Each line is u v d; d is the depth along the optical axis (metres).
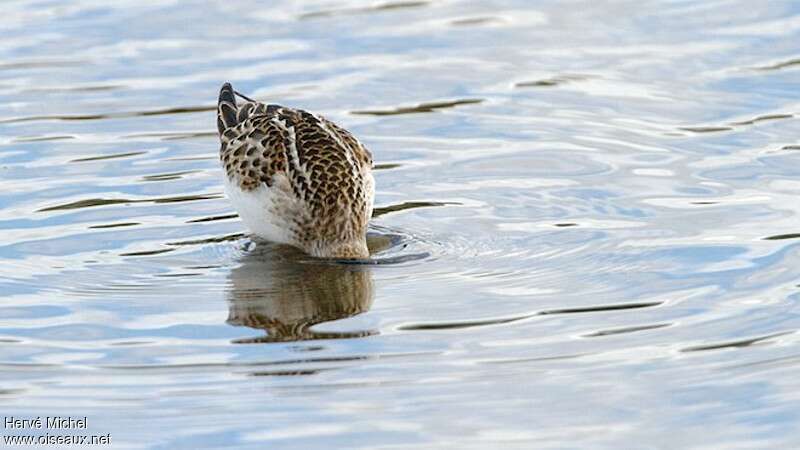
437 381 11.94
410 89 19.56
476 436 11.06
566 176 16.92
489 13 22.22
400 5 22.59
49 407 11.63
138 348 12.71
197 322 13.26
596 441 10.98
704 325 12.91
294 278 14.36
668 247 14.77
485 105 19.08
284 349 12.62
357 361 12.34
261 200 15.32
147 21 21.94
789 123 18.12
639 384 11.82
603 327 12.94
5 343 12.83
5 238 15.30
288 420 11.35
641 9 22.19
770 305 13.29
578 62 20.34
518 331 12.88
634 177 16.78
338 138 15.61
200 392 11.84
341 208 14.99
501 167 17.27
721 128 18.11
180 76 19.97
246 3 22.69
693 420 11.27
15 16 22.12
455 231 15.54
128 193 16.62
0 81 19.84
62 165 17.34
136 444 11.06
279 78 19.84
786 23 21.33
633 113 18.70
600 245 14.92
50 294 13.93
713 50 20.53
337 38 21.25
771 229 15.12
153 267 14.65
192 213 16.16
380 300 13.70
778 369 12.03
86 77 19.98
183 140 18.17
